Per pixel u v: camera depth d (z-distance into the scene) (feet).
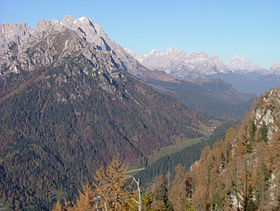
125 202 198.90
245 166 265.34
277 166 273.33
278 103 403.75
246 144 385.09
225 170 370.12
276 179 248.73
